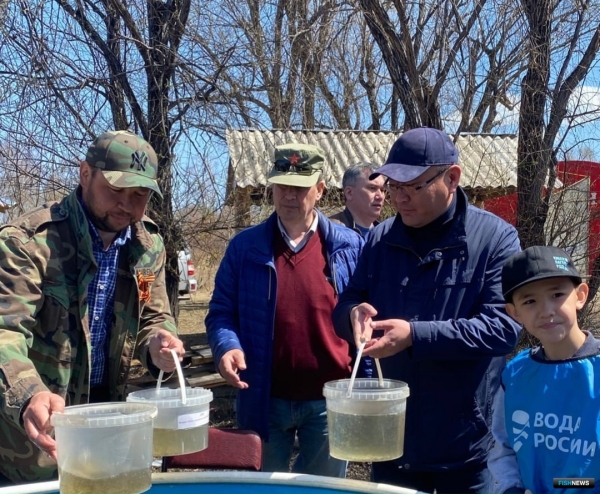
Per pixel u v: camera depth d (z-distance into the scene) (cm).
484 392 209
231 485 180
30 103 450
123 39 477
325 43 687
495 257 207
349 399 160
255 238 276
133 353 223
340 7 651
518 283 176
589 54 509
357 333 186
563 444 171
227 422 487
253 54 537
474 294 206
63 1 463
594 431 166
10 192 466
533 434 177
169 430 165
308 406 272
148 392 181
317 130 785
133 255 221
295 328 269
